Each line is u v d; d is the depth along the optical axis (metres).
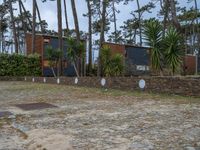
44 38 32.75
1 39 63.56
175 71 14.77
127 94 13.36
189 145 5.58
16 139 6.35
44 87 19.02
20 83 24.75
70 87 18.20
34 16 34.31
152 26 14.89
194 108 9.19
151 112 8.66
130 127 6.95
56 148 5.63
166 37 14.73
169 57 14.63
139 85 14.27
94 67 32.44
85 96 13.25
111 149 5.48
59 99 12.45
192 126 6.89
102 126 7.12
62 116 8.46
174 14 18.23
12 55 32.41
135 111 8.91
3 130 7.11
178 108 9.24
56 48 31.66
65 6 37.16
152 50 14.85
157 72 15.91
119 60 23.48
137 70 29.59
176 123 7.21
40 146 5.80
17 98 13.51
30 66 32.81
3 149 5.69
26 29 50.22
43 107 10.30
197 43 60.00
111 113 8.69
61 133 6.58
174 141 5.82
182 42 15.26
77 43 26.09
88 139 6.09
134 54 30.66
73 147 5.64
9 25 61.72
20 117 8.59
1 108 10.40
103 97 12.68
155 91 13.41
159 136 6.17
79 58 26.77
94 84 17.48
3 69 31.88
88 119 7.92
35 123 7.70
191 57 39.09
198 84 11.65
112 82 15.99
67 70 31.20
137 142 5.82
